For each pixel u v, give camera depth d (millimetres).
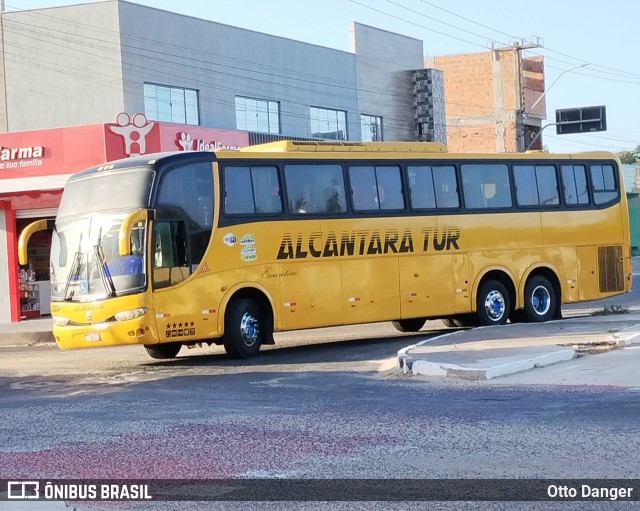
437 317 22688
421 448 9312
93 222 18250
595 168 25594
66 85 35031
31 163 32250
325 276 20172
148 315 17562
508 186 23656
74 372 18234
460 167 22781
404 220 21578
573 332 18875
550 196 24500
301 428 10695
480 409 11492
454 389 13359
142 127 32125
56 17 35062
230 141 35781
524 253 23797
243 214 19047
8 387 16188
